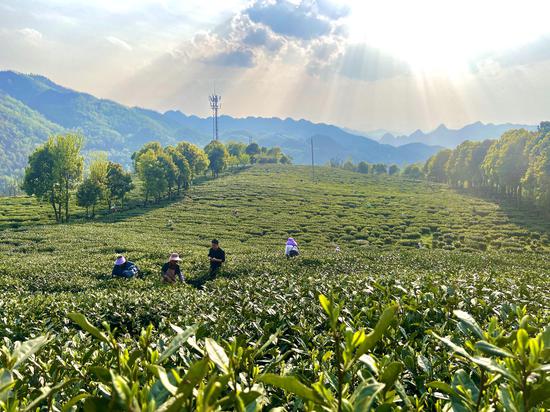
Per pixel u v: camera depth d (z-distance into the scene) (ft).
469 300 14.60
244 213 249.55
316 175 496.23
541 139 274.57
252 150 654.94
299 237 188.85
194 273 58.08
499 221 225.35
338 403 3.46
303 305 17.25
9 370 4.10
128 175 265.34
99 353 8.48
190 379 2.89
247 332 14.08
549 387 3.24
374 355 8.85
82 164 225.76
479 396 4.32
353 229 207.92
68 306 26.58
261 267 56.13
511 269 54.39
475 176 370.12
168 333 13.76
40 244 123.13
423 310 12.69
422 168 561.84
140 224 202.08
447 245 175.73
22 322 20.53
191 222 216.13
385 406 3.88
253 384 5.46
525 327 3.84
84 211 260.21
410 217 246.47
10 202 299.38
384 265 53.88
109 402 2.89
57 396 6.52
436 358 8.33
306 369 8.19
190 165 368.07
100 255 90.53
